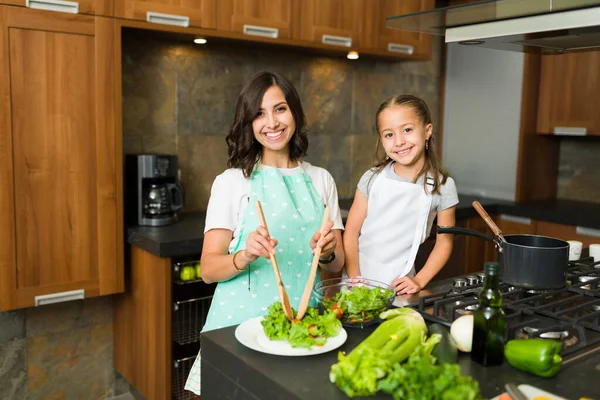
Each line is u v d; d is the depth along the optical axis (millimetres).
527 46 1896
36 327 2561
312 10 2834
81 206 2299
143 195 2537
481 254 3424
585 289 1496
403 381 875
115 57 2311
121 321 2691
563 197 3809
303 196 1721
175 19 2432
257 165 1715
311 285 1292
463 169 3914
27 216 2180
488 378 1030
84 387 2732
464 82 3848
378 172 1949
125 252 2586
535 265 1366
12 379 2518
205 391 1221
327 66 3361
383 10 3098
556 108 3508
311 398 936
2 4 2045
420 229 1879
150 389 2486
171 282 2328
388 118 1781
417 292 1602
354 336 1223
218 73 2967
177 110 2855
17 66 2098
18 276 2182
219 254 1644
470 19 1562
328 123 3418
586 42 1767
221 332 1232
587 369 1075
